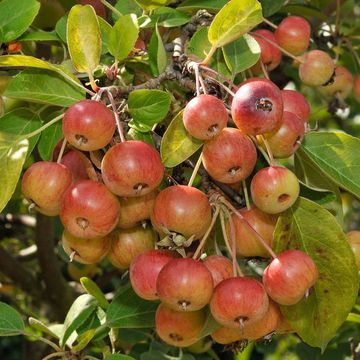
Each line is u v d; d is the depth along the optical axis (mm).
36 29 683
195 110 506
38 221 895
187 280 498
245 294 504
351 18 944
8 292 1077
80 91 565
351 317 684
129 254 564
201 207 516
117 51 561
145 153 504
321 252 560
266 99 510
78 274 954
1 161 537
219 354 883
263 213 554
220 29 542
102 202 514
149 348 787
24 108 581
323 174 603
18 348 1863
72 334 617
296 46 664
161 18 612
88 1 649
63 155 579
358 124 1199
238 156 516
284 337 935
